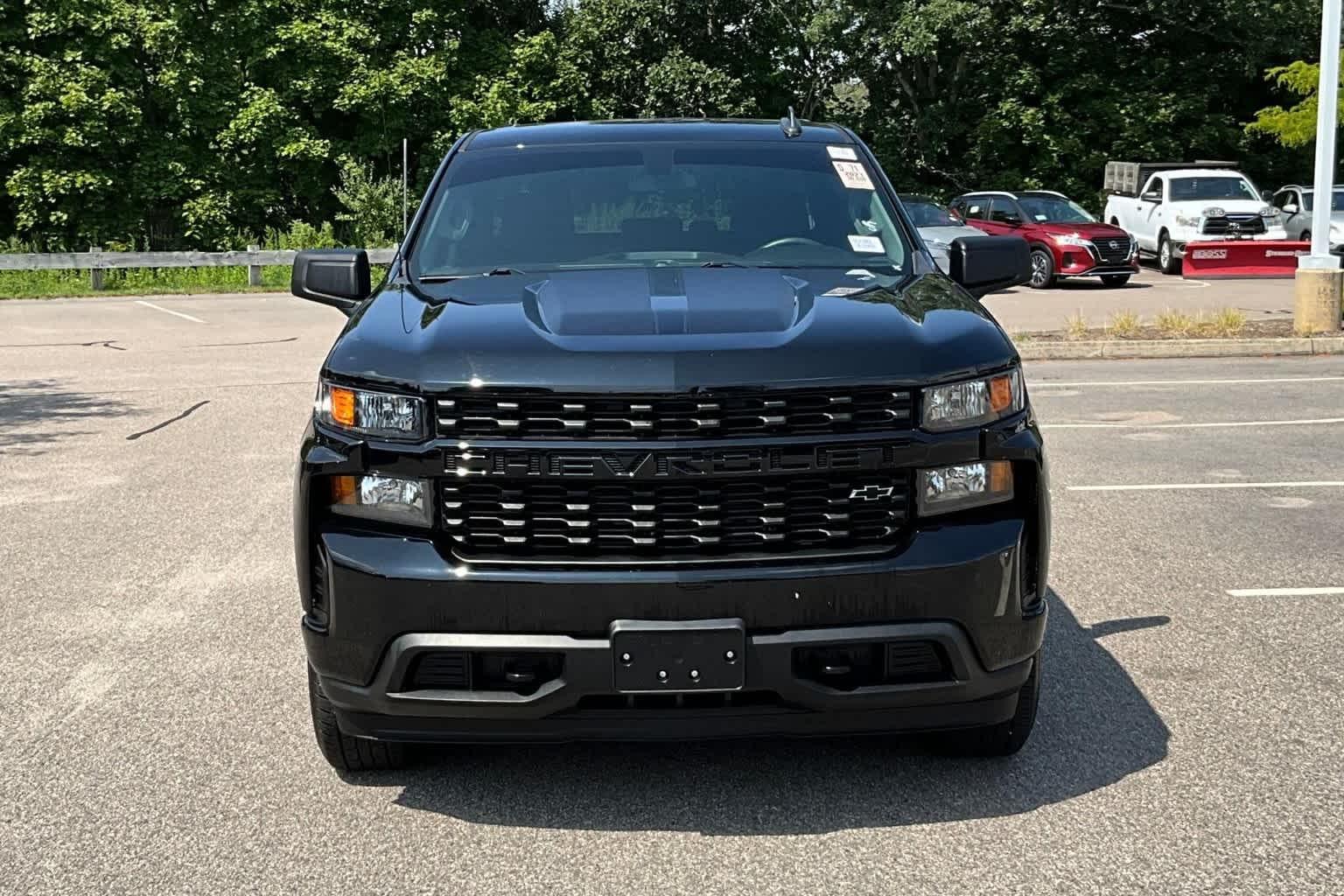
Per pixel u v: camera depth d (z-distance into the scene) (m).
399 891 3.34
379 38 40.31
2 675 5.02
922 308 3.92
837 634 3.43
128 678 4.98
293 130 38.66
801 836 3.62
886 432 3.48
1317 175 15.55
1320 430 10.14
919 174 42.66
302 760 4.21
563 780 4.03
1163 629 5.45
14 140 36.75
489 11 43.91
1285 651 5.16
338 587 3.53
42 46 38.16
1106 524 7.27
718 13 40.84
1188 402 11.54
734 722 3.48
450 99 39.75
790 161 5.07
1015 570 3.57
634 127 5.32
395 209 34.47
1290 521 7.31
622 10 40.22
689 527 3.43
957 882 3.34
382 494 3.54
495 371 3.47
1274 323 16.91
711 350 3.50
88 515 7.58
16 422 10.81
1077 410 11.20
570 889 3.34
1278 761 4.09
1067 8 40.03
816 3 41.34
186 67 38.31
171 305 23.78
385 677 3.50
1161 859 3.45
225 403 11.73
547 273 4.43
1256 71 39.75
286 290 27.59
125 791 3.98
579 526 3.43
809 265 4.52
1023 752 4.20
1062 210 25.56
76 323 20.19
